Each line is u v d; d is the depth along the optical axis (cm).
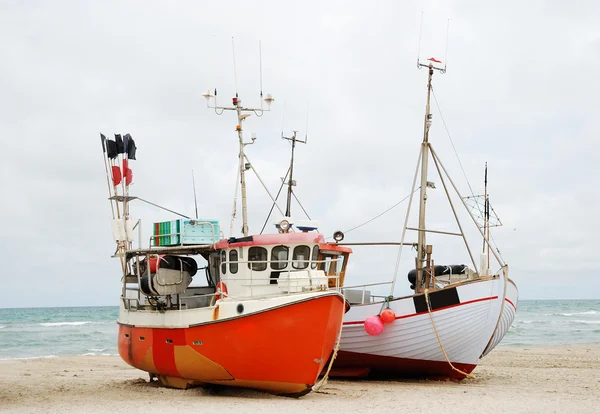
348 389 1845
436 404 1579
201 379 1692
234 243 1717
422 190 2181
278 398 1622
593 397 1739
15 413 1433
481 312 1973
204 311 1614
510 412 1482
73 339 5331
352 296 2175
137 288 2002
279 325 1532
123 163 1980
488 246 2134
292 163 2330
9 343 5000
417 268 2150
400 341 1984
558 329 6150
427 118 2189
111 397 1691
